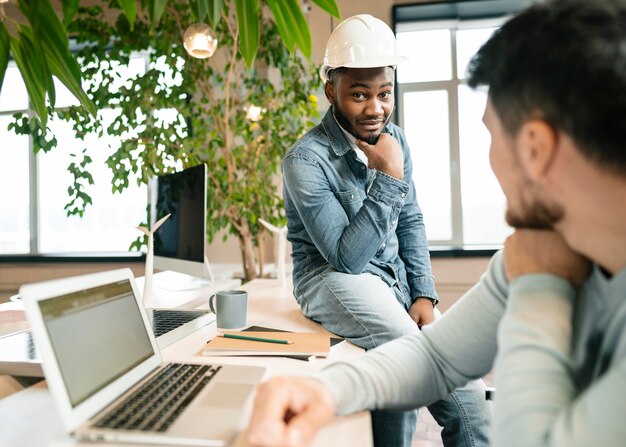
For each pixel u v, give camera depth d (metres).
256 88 2.87
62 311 0.56
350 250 1.14
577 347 0.44
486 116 0.45
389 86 1.26
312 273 1.25
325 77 1.35
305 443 0.48
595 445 0.33
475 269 3.51
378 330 1.00
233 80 3.18
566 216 0.40
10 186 4.60
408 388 0.61
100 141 4.27
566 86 0.35
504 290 0.59
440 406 1.06
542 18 0.38
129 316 0.73
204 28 2.05
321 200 1.20
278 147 2.76
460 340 0.62
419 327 1.34
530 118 0.38
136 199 4.43
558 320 0.43
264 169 2.79
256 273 2.79
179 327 1.06
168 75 2.99
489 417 1.06
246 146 2.93
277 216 2.88
